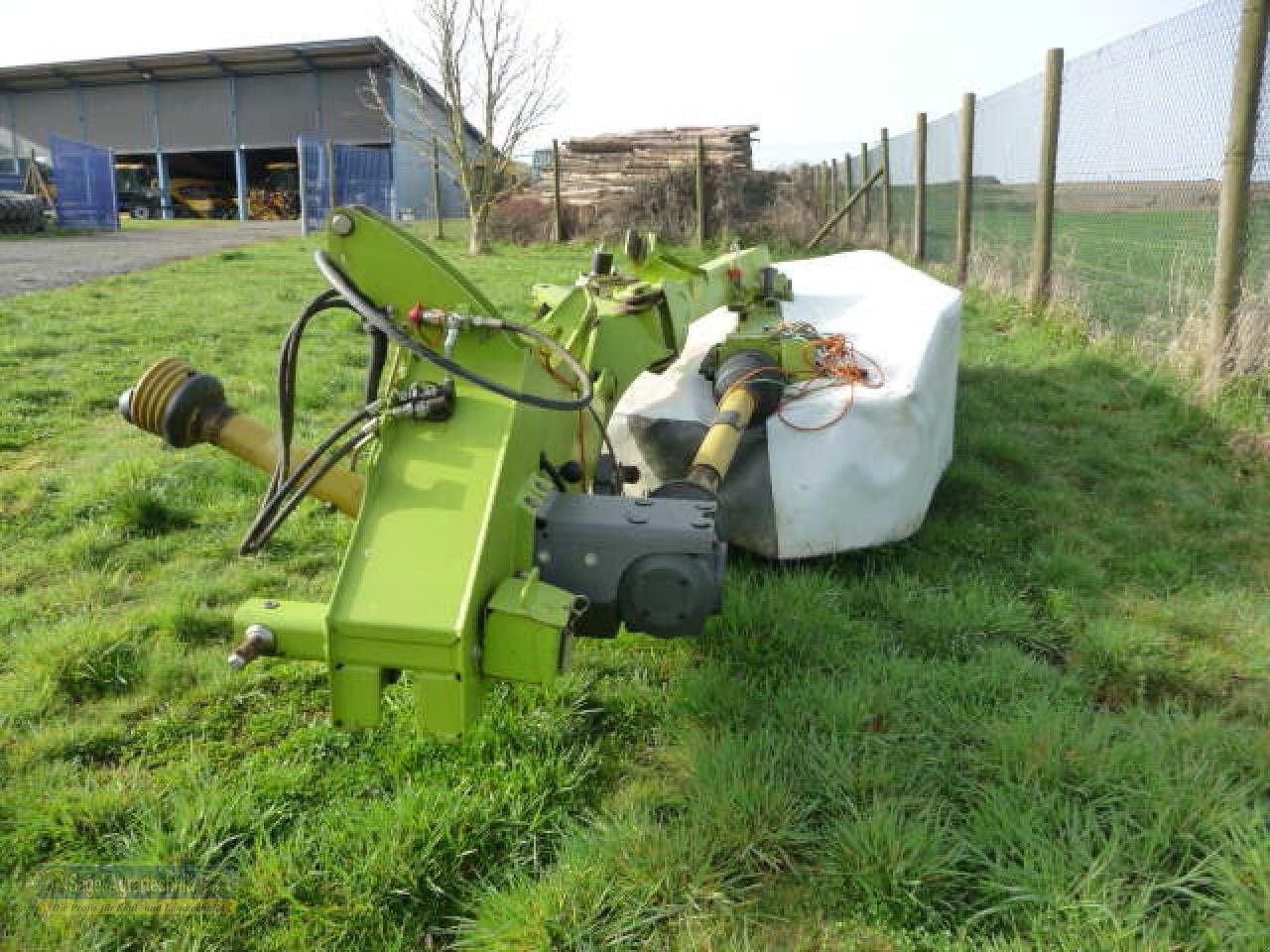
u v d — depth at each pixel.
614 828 2.46
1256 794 2.54
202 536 4.39
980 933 2.21
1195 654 3.38
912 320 4.74
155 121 37.84
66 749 2.87
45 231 21.64
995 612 3.61
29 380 6.85
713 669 3.16
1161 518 4.77
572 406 2.39
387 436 2.39
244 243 19.14
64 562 4.11
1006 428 6.04
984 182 12.30
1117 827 2.37
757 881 2.37
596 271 3.73
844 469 3.88
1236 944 2.07
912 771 2.69
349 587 2.16
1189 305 6.70
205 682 3.21
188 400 2.55
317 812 2.60
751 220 17.77
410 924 2.28
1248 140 5.86
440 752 2.80
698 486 3.12
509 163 18.39
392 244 2.45
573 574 2.47
